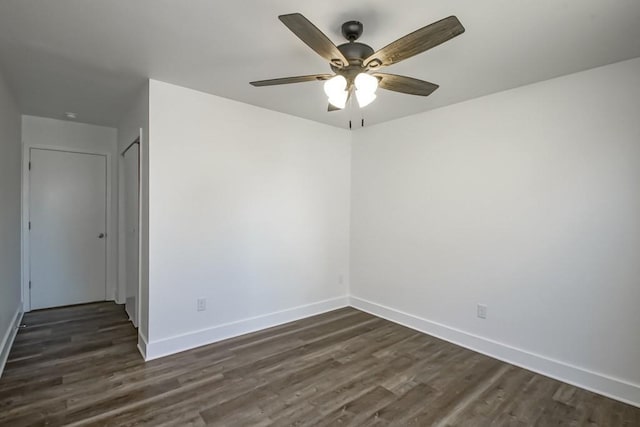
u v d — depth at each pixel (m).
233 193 3.12
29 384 2.27
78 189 4.08
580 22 1.77
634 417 2.02
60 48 2.12
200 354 2.77
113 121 3.97
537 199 2.58
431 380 2.42
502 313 2.78
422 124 3.38
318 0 1.61
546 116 2.53
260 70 2.44
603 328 2.28
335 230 4.04
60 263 3.99
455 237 3.10
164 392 2.20
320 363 2.66
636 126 2.15
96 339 3.05
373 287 3.90
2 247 2.60
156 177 2.66
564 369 2.44
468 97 2.92
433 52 2.11
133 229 3.31
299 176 3.64
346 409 2.06
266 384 2.33
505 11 1.68
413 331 3.37
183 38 2.00
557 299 2.49
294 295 3.65
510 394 2.26
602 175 2.28
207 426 1.87
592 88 2.32
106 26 1.87
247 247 3.24
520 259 2.68
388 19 1.77
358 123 3.84
